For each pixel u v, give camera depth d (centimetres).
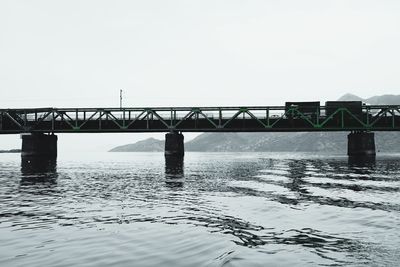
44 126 7962
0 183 2872
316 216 1363
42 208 1630
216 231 1138
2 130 7819
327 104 7331
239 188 2356
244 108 7219
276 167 5000
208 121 7725
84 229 1186
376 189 2200
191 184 2678
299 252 889
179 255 877
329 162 6450
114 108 7462
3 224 1274
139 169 4872
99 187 2550
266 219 1324
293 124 7331
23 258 865
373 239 1009
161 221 1310
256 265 790
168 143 7575
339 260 821
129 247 956
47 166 5747
